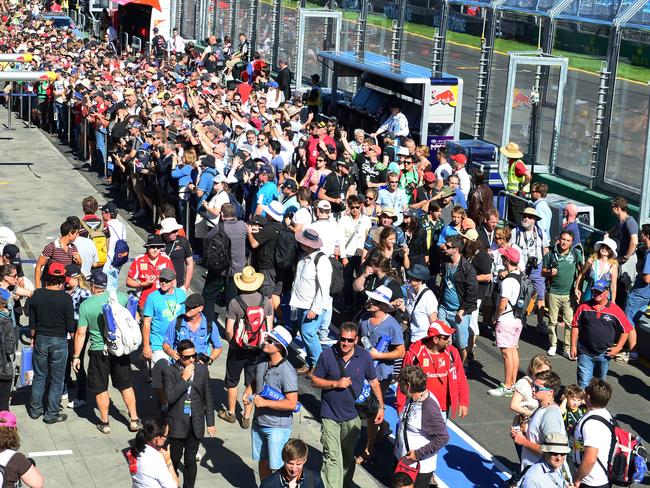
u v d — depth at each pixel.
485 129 83.75
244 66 118.00
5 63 107.56
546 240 50.94
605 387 31.59
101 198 79.50
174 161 64.19
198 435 34.94
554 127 72.88
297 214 51.91
